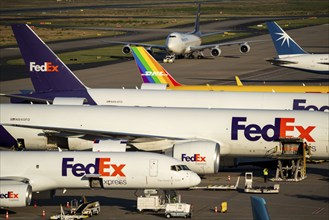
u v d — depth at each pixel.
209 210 164.75
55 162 164.12
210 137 196.62
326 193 180.25
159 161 163.00
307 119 194.25
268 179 195.62
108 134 199.75
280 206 168.00
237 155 198.38
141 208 163.12
